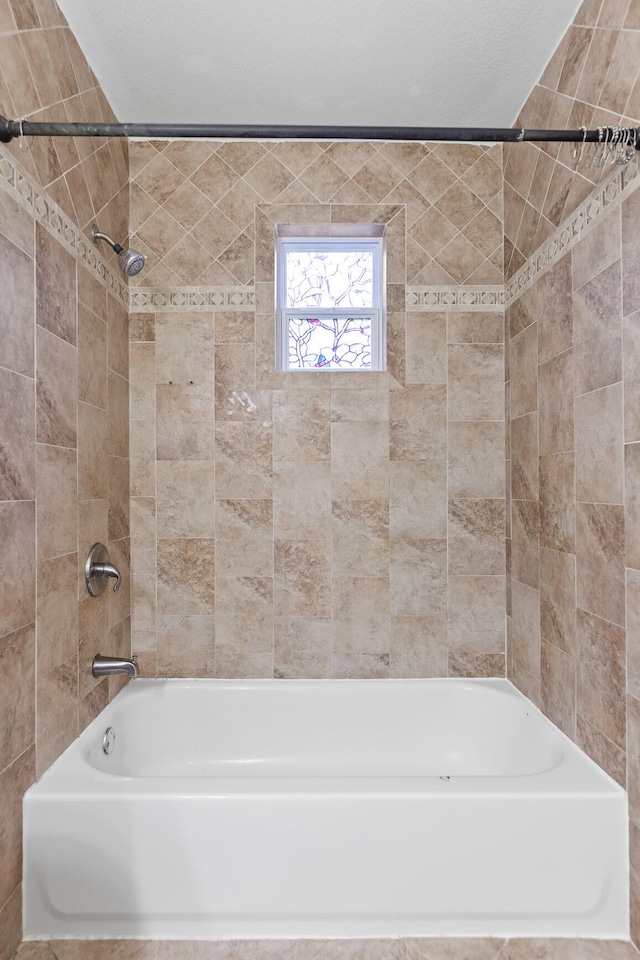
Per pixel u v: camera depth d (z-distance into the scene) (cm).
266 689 208
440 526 217
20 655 133
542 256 181
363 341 228
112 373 197
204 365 215
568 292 163
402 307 216
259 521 216
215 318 215
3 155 125
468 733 205
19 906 133
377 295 228
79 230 169
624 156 126
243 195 215
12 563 129
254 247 215
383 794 135
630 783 133
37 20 143
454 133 124
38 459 142
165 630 215
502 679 216
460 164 217
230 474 215
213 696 207
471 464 217
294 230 221
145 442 215
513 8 158
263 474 215
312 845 134
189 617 215
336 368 227
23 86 135
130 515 215
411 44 172
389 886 135
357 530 216
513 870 135
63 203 157
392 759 206
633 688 132
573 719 162
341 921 135
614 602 140
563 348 167
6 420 126
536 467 188
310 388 215
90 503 177
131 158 215
